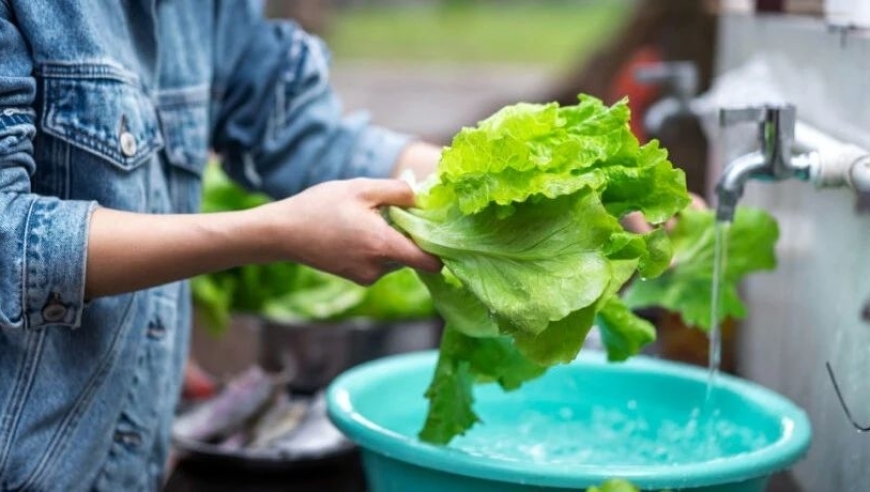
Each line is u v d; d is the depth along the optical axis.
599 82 3.24
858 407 1.41
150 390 1.56
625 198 1.31
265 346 2.09
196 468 1.85
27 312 1.35
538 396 1.59
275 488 1.80
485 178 1.25
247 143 1.74
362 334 2.07
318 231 1.30
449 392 1.43
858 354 1.42
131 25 1.49
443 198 1.32
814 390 1.56
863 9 1.53
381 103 5.02
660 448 1.48
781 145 1.44
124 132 1.44
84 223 1.33
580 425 1.54
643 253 1.27
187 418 1.92
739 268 1.58
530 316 1.24
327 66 1.80
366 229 1.30
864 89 1.45
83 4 1.41
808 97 1.65
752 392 1.50
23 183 1.36
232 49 1.72
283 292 2.14
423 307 2.12
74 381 1.46
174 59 1.55
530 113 1.30
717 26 2.22
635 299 1.59
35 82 1.39
